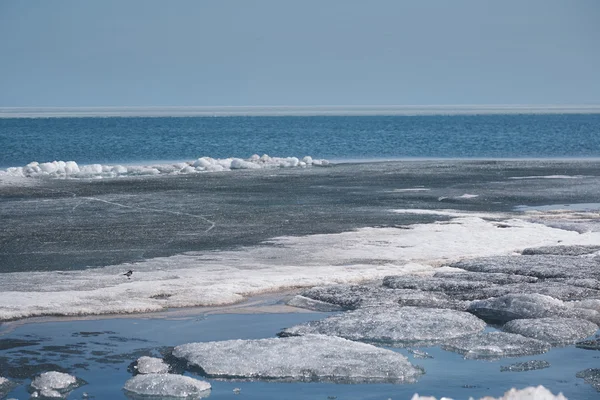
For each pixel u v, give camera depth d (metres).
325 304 18.11
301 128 173.25
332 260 22.92
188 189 42.22
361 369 13.25
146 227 29.08
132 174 54.75
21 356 14.27
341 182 45.94
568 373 13.38
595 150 87.44
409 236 26.59
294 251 24.20
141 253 24.02
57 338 15.39
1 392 12.45
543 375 13.26
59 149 92.50
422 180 47.09
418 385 12.73
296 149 93.31
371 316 16.36
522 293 18.19
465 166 58.62
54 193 40.22
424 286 19.50
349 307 17.86
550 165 59.56
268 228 28.61
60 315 17.11
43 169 54.66
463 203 35.94
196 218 31.25
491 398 11.48
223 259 22.98
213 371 13.26
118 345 14.98
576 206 35.25
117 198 38.09
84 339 15.34
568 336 15.42
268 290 19.59
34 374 13.32
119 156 81.44
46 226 29.44
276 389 12.56
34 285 19.59
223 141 113.50
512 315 16.86
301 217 31.33
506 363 13.93
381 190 41.41
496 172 52.84
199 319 16.95
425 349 14.84
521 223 29.52
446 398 11.66
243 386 12.71
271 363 13.47
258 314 17.42
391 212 32.69
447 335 15.51
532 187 42.91
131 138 122.75
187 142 110.50
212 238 26.59
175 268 21.70
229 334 15.80
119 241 26.17
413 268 21.84
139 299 18.11
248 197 38.34
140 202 36.50
